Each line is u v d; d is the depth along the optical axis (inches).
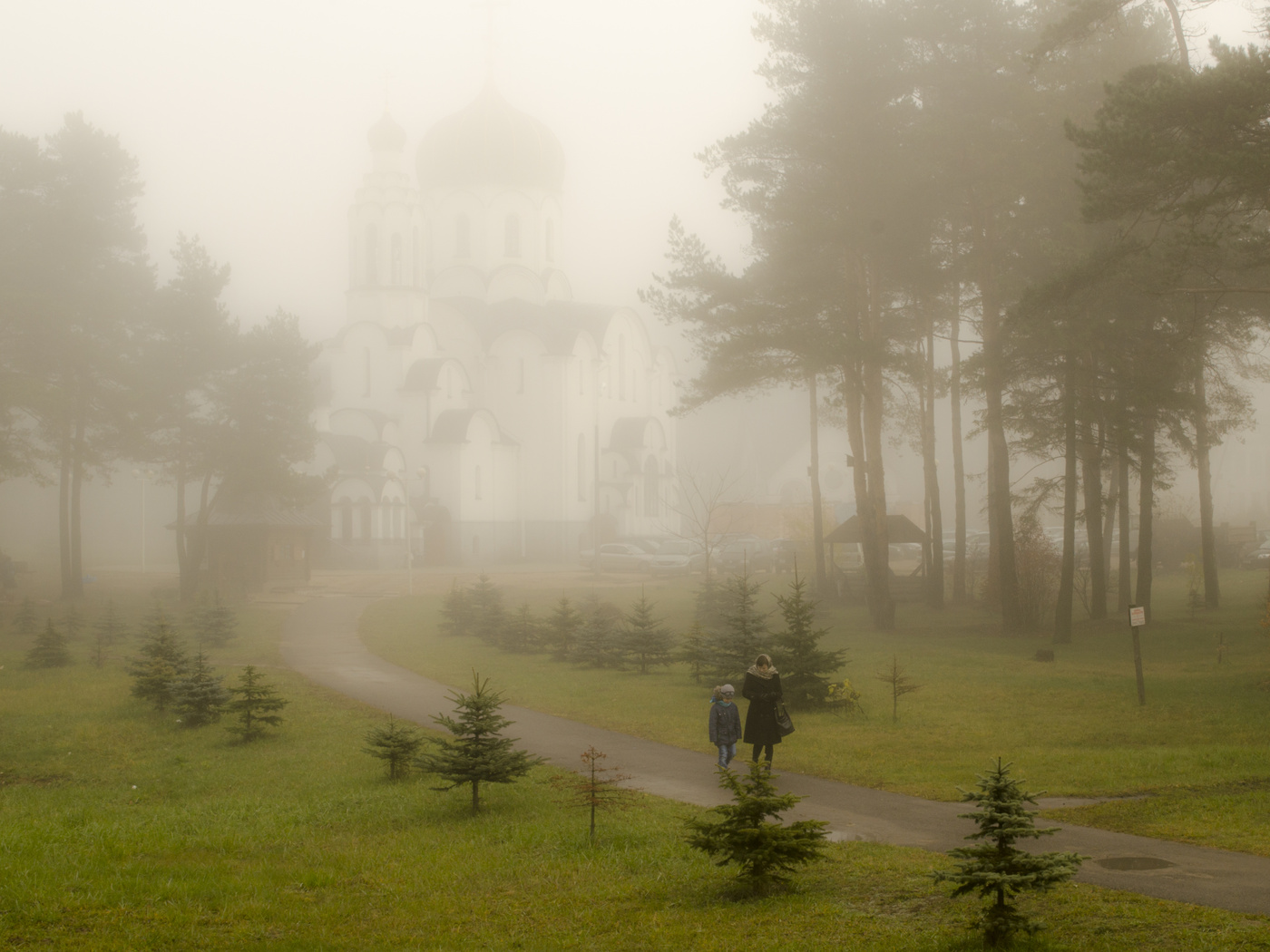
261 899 390.0
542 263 3417.8
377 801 574.6
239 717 858.1
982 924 331.6
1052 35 928.9
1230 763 609.6
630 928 356.2
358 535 2753.4
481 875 427.8
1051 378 1441.9
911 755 660.7
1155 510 2262.6
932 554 1676.9
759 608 1643.7
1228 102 703.7
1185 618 1417.3
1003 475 1343.5
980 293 1496.1
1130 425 1256.2
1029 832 326.6
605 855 455.2
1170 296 1130.0
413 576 2506.2
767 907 375.6
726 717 622.5
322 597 2038.6
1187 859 420.2
